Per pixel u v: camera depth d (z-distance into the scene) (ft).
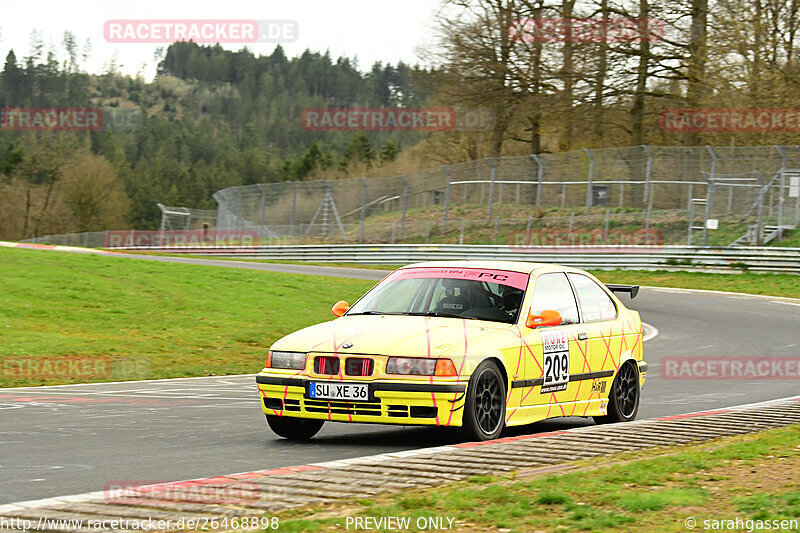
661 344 141.28
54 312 139.03
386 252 317.22
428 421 53.26
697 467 45.80
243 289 179.11
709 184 271.69
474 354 54.80
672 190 302.86
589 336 65.57
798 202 272.92
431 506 36.78
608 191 309.63
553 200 320.50
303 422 59.16
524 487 40.40
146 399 82.43
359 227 348.79
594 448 52.26
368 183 353.51
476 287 62.28
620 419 68.85
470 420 53.93
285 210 368.07
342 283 205.67
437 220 335.67
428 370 53.47
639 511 36.45
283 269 270.67
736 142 327.67
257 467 48.57
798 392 93.45
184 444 56.80
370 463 46.39
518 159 327.67
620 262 271.08
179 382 98.53
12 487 42.86
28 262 181.78
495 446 52.06
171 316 145.28
